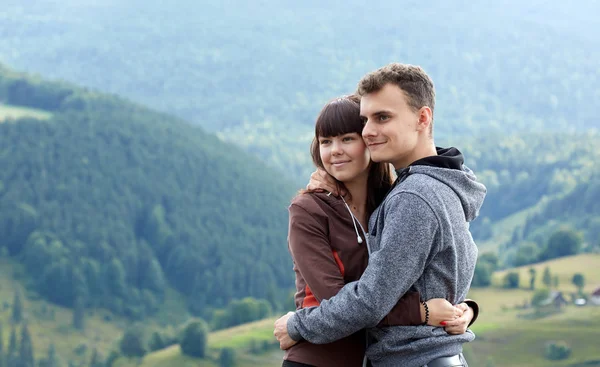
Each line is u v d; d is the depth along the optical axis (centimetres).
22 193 16138
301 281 394
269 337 9438
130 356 9738
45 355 12281
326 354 382
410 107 368
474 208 374
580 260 10825
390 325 362
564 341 8000
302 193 398
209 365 8894
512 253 14538
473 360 7819
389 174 412
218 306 14988
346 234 385
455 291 365
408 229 350
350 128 390
